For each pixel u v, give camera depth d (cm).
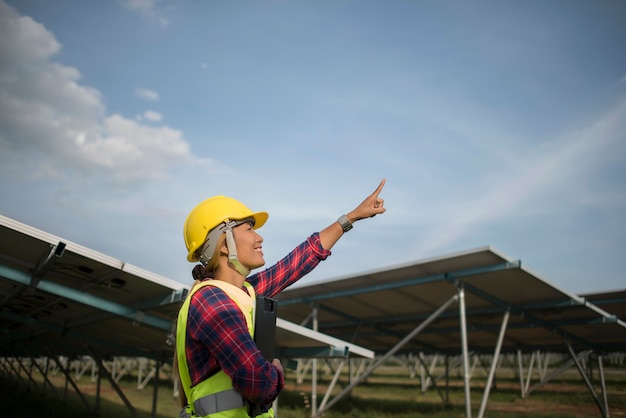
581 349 1538
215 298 153
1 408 1382
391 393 2194
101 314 882
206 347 153
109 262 631
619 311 1341
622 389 2017
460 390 2269
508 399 1778
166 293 701
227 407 149
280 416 1472
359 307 1336
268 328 162
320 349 837
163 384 2862
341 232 211
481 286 1038
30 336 1369
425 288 1099
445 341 1716
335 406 1647
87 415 1394
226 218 176
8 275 652
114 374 3216
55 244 592
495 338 1623
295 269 203
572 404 1591
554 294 1043
